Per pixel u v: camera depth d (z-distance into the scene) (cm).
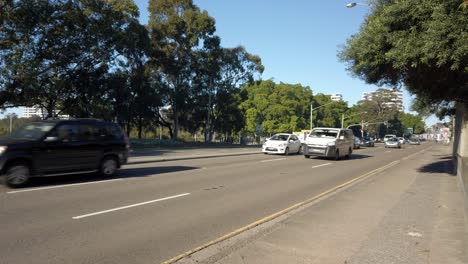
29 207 811
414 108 3319
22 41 3008
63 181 1170
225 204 906
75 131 1165
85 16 3244
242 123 6331
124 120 4759
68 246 574
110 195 966
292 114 7219
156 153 2702
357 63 1319
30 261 511
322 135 2458
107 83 3950
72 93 3869
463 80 1238
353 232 665
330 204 912
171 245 592
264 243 600
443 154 3409
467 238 635
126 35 3775
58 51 3212
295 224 716
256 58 5869
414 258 538
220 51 5312
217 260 527
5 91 3080
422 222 739
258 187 1182
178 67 5019
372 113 11119
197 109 5769
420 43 984
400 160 2516
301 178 1431
